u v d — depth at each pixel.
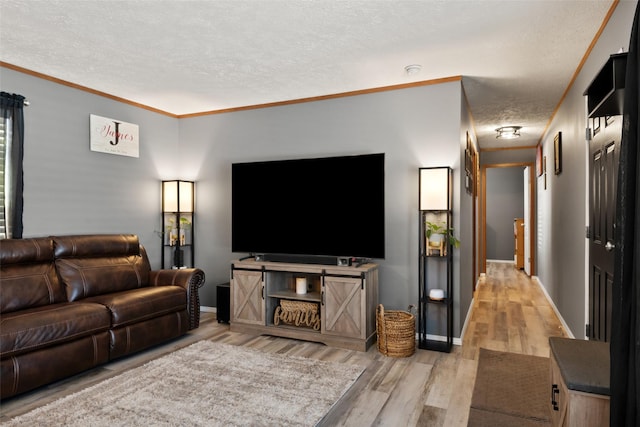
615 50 2.46
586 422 1.71
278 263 3.99
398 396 2.66
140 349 3.40
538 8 2.50
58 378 2.79
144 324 3.45
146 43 3.00
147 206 4.73
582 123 3.43
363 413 2.44
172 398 2.58
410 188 3.93
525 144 7.42
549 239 5.59
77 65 3.44
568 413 1.74
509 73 3.66
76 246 3.63
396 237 3.98
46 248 3.41
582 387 1.70
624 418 1.42
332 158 3.94
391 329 3.38
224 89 4.11
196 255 5.04
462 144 3.94
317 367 3.12
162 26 2.73
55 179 3.76
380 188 3.72
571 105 3.91
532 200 7.74
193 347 3.60
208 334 4.05
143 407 2.46
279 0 2.39
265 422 2.29
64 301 3.36
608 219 2.64
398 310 3.95
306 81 3.87
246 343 3.76
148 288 3.79
